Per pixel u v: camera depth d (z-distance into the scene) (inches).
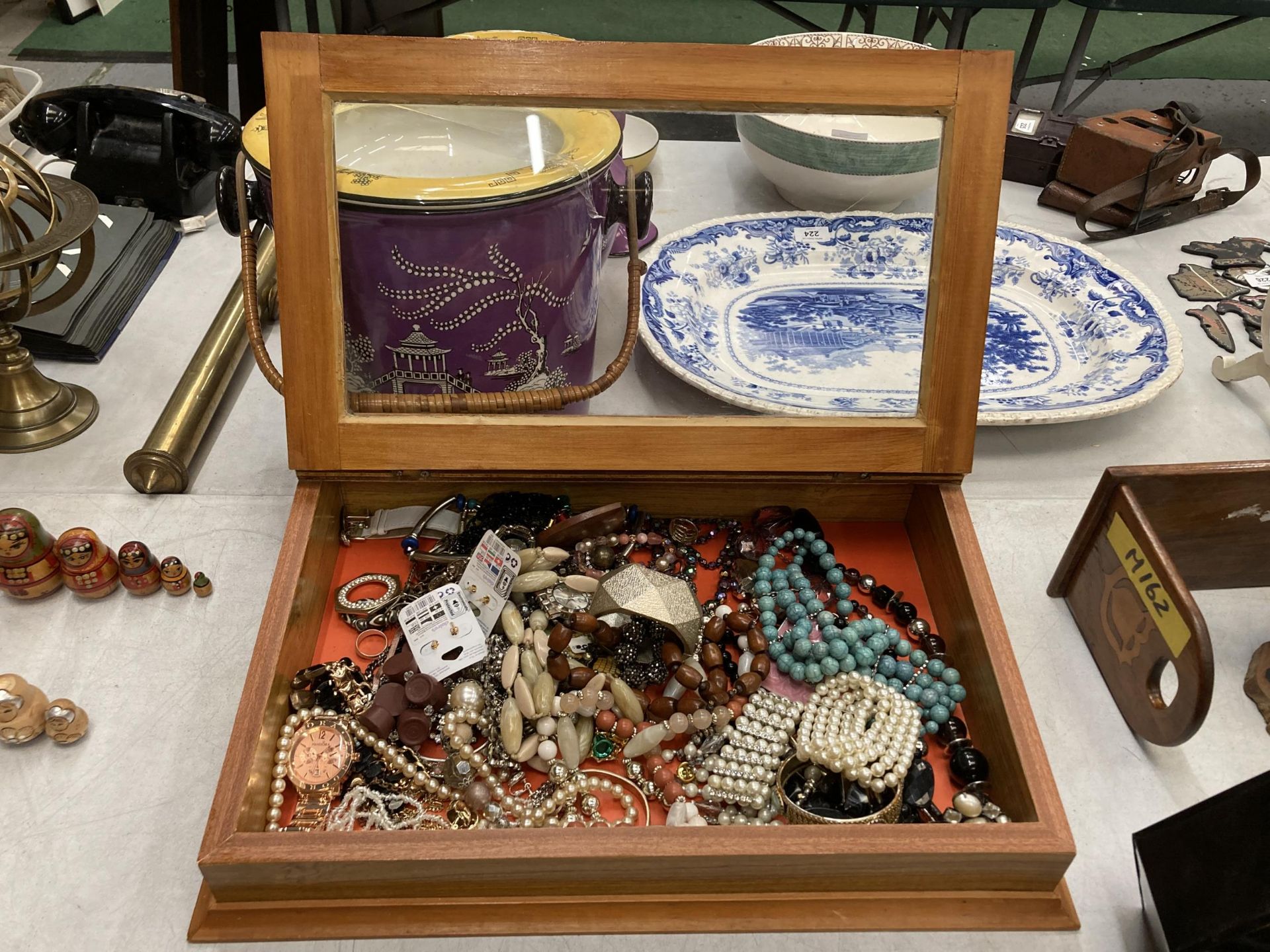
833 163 33.1
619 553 33.7
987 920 24.7
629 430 31.3
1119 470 30.0
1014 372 40.6
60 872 25.5
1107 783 28.7
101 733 28.7
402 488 32.4
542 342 34.3
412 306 31.7
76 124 49.0
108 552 32.1
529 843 22.7
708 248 37.1
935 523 32.2
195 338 44.2
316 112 28.3
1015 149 56.0
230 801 23.4
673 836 22.9
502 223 30.5
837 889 24.6
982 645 28.2
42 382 39.0
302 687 27.8
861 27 111.2
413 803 27.0
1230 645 33.2
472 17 88.1
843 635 30.5
